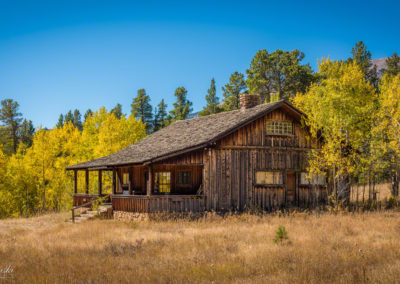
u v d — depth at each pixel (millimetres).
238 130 24578
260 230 17203
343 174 25969
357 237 15062
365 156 26266
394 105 25500
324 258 11172
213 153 23797
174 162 22688
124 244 14273
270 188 25281
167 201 22359
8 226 24469
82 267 10906
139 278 9516
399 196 28891
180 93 81438
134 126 47812
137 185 29359
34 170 46000
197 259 11422
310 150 26703
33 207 47094
